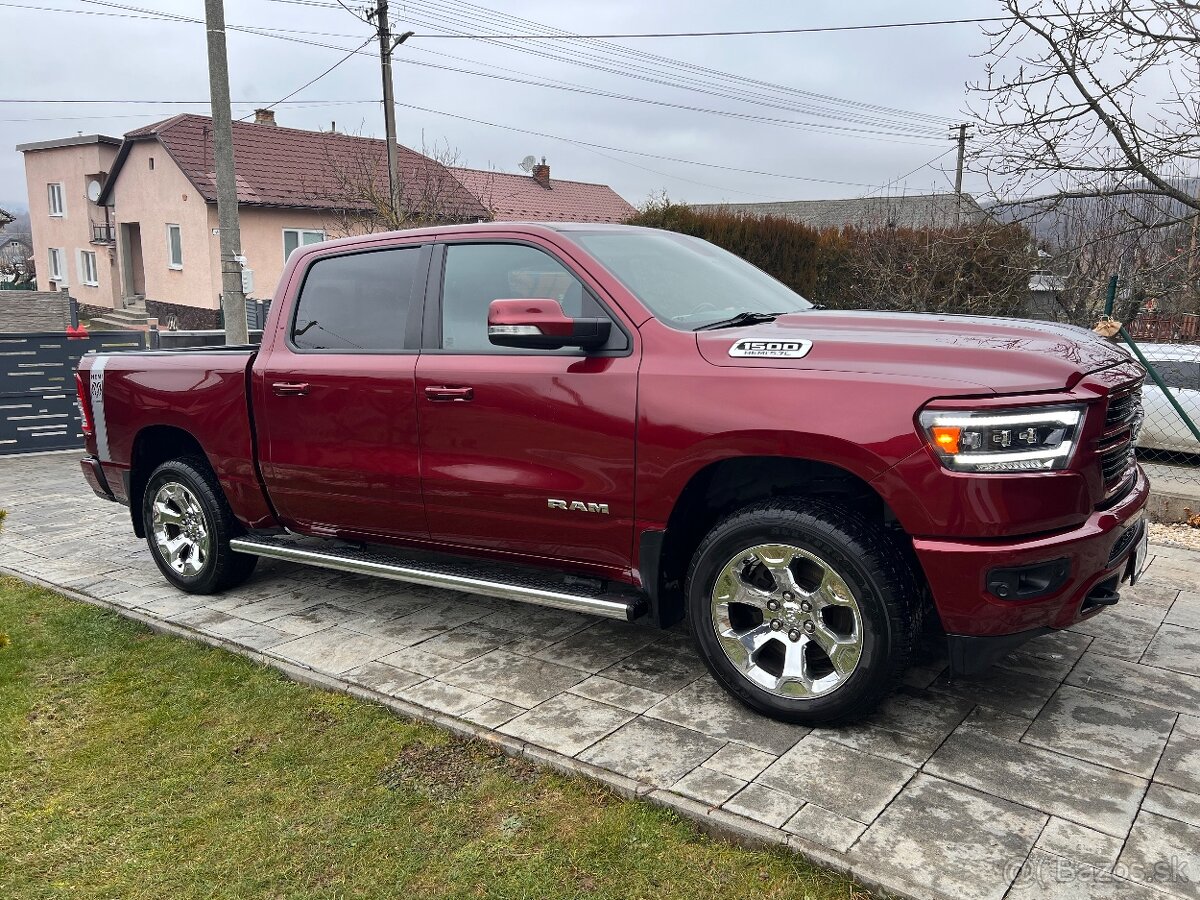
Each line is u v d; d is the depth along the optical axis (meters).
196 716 3.59
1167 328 9.15
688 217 15.62
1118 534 3.01
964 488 2.78
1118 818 2.64
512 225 3.88
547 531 3.64
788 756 3.04
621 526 3.43
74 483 8.62
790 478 3.36
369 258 4.28
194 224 26.55
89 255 35.09
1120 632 4.11
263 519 4.68
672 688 3.62
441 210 23.12
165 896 2.55
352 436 4.12
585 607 3.52
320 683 3.78
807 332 3.25
